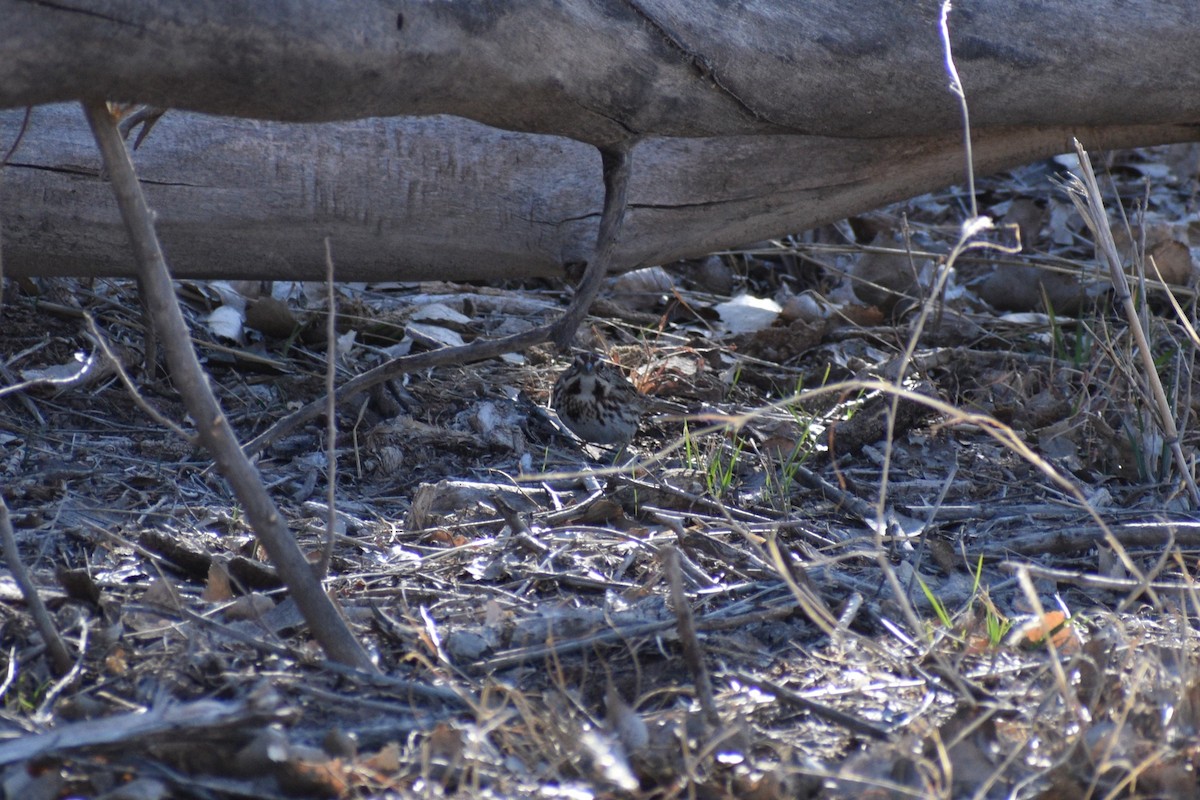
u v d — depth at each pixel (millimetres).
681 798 4754
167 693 5312
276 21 5328
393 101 6059
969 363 11727
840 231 14859
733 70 7449
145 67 5145
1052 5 8375
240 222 8938
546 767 4891
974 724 5016
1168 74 8750
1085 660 5660
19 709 5250
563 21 6562
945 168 9461
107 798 4465
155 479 8289
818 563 6340
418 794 4684
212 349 10680
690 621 5270
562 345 8070
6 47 4867
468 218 9219
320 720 5277
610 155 7488
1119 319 12797
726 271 13836
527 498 8398
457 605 6594
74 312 10547
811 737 5266
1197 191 16266
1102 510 8336
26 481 7930
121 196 4957
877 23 7883
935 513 7797
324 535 7555
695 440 9656
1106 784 4859
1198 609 5641
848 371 11602
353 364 10984
